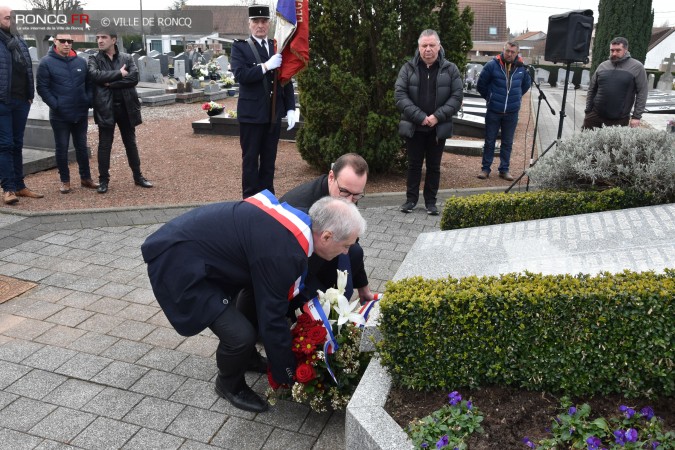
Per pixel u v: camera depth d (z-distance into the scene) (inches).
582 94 952.3
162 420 123.0
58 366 142.0
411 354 109.6
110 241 229.3
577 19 273.7
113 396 130.8
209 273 112.7
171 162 378.3
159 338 156.7
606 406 106.3
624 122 311.1
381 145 315.0
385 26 297.6
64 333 157.9
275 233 107.7
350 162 131.3
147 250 114.7
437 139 258.1
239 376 124.8
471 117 500.7
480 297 107.0
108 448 114.3
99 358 146.0
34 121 374.3
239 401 126.6
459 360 109.5
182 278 111.6
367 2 294.0
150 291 185.2
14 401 128.0
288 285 108.4
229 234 111.6
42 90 277.1
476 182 331.3
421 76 253.6
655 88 1074.7
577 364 106.9
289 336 113.3
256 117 251.0
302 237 107.7
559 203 190.1
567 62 285.9
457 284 115.6
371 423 101.7
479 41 2107.5
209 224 113.3
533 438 98.8
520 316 106.1
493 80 325.4
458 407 103.7
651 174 179.0
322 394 121.8
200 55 1138.7
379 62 304.2
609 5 756.0
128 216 260.4
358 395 110.1
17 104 266.5
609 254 142.5
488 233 178.4
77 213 262.1
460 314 107.0
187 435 118.6
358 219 109.0
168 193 302.8
